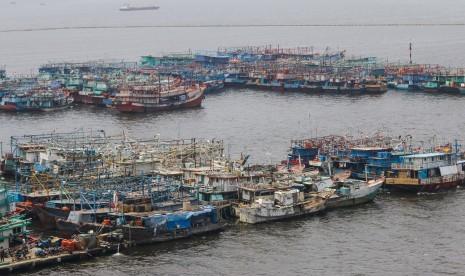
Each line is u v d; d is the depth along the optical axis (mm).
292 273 166250
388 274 164625
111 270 167000
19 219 181375
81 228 187500
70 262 171000
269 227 196625
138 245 182125
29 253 170875
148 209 191750
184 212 189625
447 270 166000
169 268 168625
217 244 184125
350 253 177375
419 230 192250
